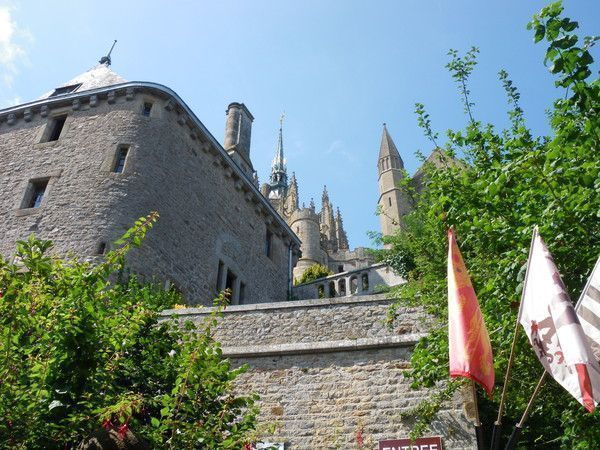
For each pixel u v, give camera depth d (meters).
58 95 19.08
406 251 16.02
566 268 7.33
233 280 19.59
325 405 9.55
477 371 5.09
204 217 18.66
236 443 6.36
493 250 8.13
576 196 6.80
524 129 8.23
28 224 15.99
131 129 17.55
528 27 6.77
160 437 6.20
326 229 69.81
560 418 8.21
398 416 9.20
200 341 7.01
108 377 6.70
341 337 10.61
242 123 25.53
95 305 6.91
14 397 5.84
